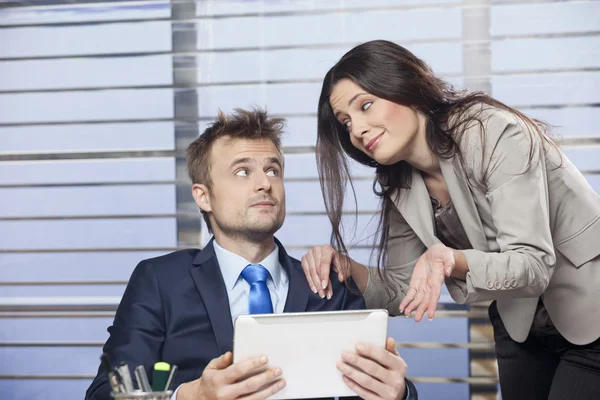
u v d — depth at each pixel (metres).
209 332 1.85
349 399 1.79
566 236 2.00
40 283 3.34
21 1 3.37
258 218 1.89
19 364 3.32
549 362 2.20
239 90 3.32
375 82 1.99
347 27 3.28
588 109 3.17
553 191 1.99
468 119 1.94
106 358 1.24
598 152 3.15
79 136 3.36
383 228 2.31
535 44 3.19
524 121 1.95
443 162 2.02
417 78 2.00
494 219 1.90
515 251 1.83
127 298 1.91
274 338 1.41
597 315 1.97
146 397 1.21
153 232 3.33
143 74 3.34
